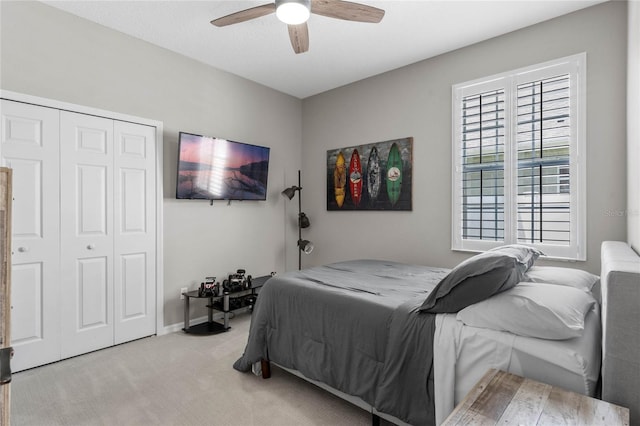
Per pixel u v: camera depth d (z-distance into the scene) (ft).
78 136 9.30
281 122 15.06
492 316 5.00
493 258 5.35
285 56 11.64
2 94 8.03
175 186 11.46
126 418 6.46
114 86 9.95
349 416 6.55
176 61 11.41
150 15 9.23
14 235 8.28
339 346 6.49
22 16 8.34
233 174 12.76
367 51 11.18
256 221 14.12
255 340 7.91
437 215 11.51
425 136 11.78
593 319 5.32
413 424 5.35
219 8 8.91
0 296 4.02
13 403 6.93
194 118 11.92
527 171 9.64
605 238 8.42
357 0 8.53
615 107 8.29
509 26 9.62
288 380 7.93
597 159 8.53
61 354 8.98
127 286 10.30
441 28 9.75
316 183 15.42
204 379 7.96
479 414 3.64
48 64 8.73
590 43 8.64
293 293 7.53
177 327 11.46
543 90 9.37
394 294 6.91
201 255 12.19
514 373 4.70
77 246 9.29
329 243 14.90
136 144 10.46
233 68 12.65
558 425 3.43
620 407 3.67
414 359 5.51
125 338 10.23
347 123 14.16
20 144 8.35
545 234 9.35
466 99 10.82
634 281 3.71
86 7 8.86
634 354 3.70
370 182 13.32
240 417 6.50
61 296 9.00
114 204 10.00
